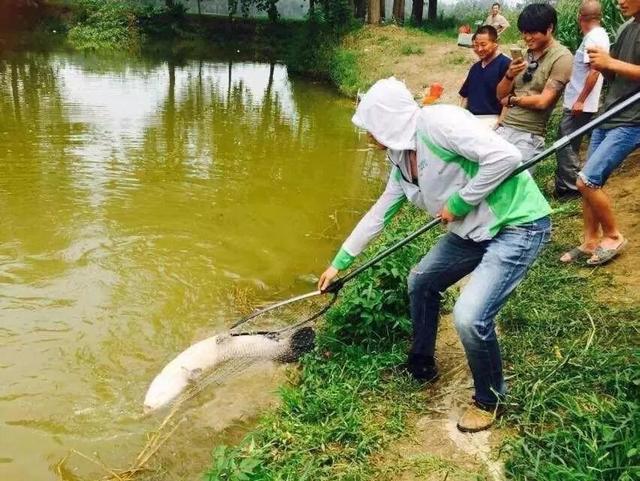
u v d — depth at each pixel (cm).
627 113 389
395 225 600
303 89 1552
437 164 274
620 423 273
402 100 273
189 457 330
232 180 785
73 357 413
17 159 802
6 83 1314
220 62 1948
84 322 453
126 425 354
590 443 267
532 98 471
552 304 395
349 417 322
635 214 491
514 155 256
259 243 607
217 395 378
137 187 732
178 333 448
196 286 516
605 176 407
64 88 1298
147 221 636
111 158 834
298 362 406
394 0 2195
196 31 2425
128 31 2295
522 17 471
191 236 609
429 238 537
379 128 275
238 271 547
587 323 369
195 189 743
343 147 982
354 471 288
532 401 303
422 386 349
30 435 343
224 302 495
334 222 673
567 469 255
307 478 286
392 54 1639
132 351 424
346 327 411
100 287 502
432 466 285
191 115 1136
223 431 349
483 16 2345
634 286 396
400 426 316
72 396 376
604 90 739
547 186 604
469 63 1470
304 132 1066
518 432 296
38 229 599
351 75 1566
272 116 1184
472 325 275
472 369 296
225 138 987
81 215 639
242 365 403
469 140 258
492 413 304
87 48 2062
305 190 770
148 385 389
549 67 469
